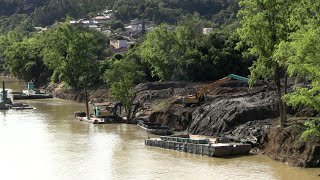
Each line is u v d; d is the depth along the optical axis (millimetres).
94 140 94250
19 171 73500
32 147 88625
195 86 126812
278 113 91875
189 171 71812
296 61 62344
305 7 70375
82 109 136750
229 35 150250
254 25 79438
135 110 117938
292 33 71750
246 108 92625
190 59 143625
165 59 146875
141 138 95438
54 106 143375
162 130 97875
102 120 113062
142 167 74500
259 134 83500
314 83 61938
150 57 148000
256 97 100875
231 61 143625
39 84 191125
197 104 106750
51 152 84750
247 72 144625
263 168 72188
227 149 79125
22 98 160375
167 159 78812
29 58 199500
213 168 72938
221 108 96188
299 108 89125
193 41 149250
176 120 103125
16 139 95688
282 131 78375
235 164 74688
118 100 117750
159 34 148625
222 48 145875
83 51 138375
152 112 109125
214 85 110062
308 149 72562
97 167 75000
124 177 69688
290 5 78125
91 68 140750
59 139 95500
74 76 154750
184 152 83125
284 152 75812
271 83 120125
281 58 68688
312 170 70312
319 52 59938
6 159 80375
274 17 79125
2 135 99750
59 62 160750
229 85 125375
